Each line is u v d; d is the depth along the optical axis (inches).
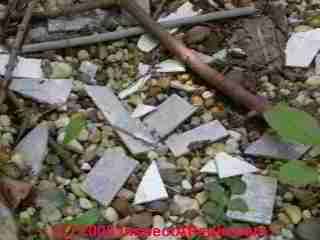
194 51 28.1
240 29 28.6
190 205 22.7
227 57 27.7
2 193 21.9
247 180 23.2
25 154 23.7
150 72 27.2
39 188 22.9
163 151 24.3
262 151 24.1
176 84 26.6
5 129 24.5
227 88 25.5
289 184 22.4
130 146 24.2
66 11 28.6
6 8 28.8
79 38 27.7
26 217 22.0
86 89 26.2
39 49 27.4
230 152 24.3
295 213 22.4
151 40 28.1
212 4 29.9
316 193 22.8
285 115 22.9
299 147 24.1
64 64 27.0
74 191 23.1
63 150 23.9
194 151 24.4
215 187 22.7
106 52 27.8
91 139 24.6
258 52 27.7
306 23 28.9
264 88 26.6
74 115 25.3
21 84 26.1
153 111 25.5
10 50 27.3
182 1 29.9
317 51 27.6
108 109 25.5
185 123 25.4
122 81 27.0
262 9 29.4
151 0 29.9
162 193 22.9
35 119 25.0
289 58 27.4
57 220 22.2
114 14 29.2
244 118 25.4
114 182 23.2
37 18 28.6
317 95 26.2
